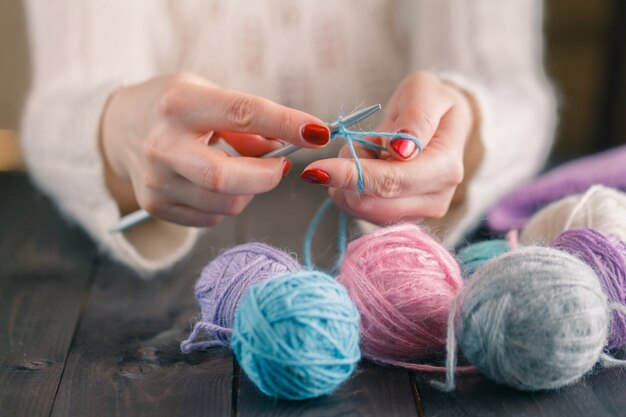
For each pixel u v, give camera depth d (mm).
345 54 1378
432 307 658
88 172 972
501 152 1044
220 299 694
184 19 1332
